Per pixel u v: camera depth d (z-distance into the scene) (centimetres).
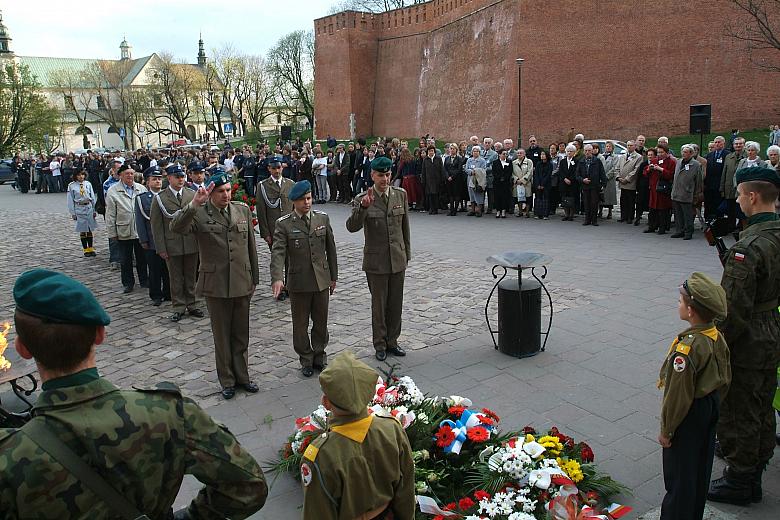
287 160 2231
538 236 1320
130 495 177
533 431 438
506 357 648
